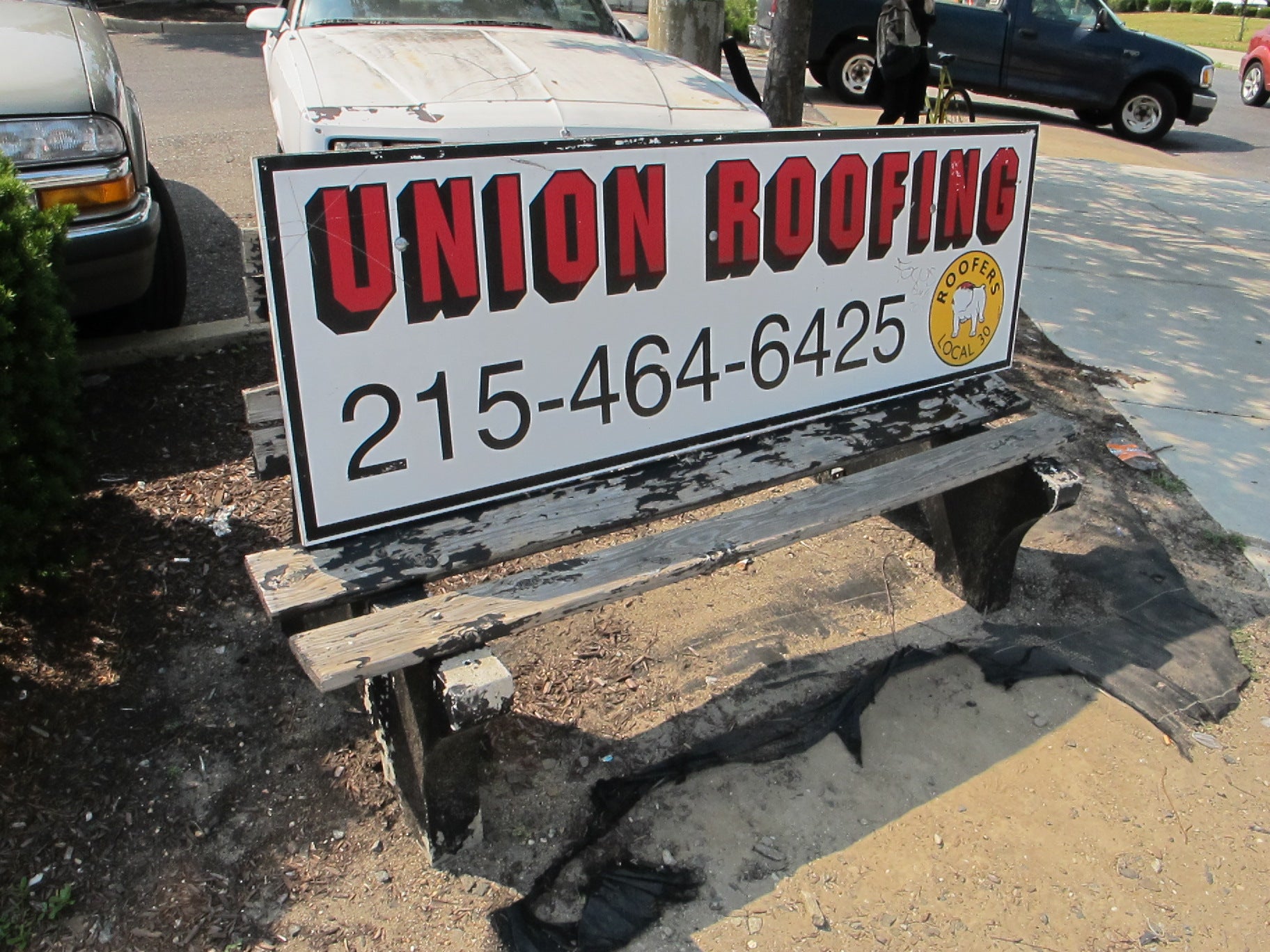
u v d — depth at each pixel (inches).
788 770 104.3
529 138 150.0
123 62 434.6
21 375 99.9
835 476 148.3
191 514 131.1
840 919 89.6
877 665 118.3
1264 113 624.4
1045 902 92.4
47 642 110.7
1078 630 126.2
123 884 89.4
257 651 113.6
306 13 187.8
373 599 86.6
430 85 155.3
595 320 94.7
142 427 147.6
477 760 93.7
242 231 125.2
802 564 136.7
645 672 115.8
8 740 99.9
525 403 93.0
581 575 91.2
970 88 495.2
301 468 83.0
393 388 85.1
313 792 98.8
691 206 97.2
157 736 103.0
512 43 179.0
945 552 130.3
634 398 100.3
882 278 114.9
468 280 85.9
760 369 108.7
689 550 95.7
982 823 99.9
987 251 123.6
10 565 102.3
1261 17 1660.9
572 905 89.2
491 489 93.8
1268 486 157.8
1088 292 229.0
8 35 147.3
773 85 250.5
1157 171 367.9
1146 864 96.7
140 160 148.5
